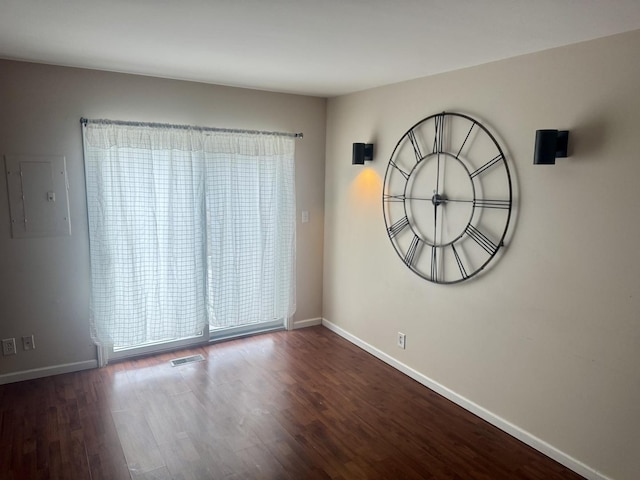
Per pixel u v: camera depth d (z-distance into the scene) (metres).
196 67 3.23
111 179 3.45
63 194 3.39
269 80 3.64
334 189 4.44
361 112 3.99
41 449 2.61
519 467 2.55
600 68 2.25
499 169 2.79
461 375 3.19
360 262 4.16
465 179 3.03
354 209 4.17
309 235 4.59
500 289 2.86
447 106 3.14
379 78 3.43
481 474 2.49
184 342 4.14
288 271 4.40
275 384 3.48
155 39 2.52
